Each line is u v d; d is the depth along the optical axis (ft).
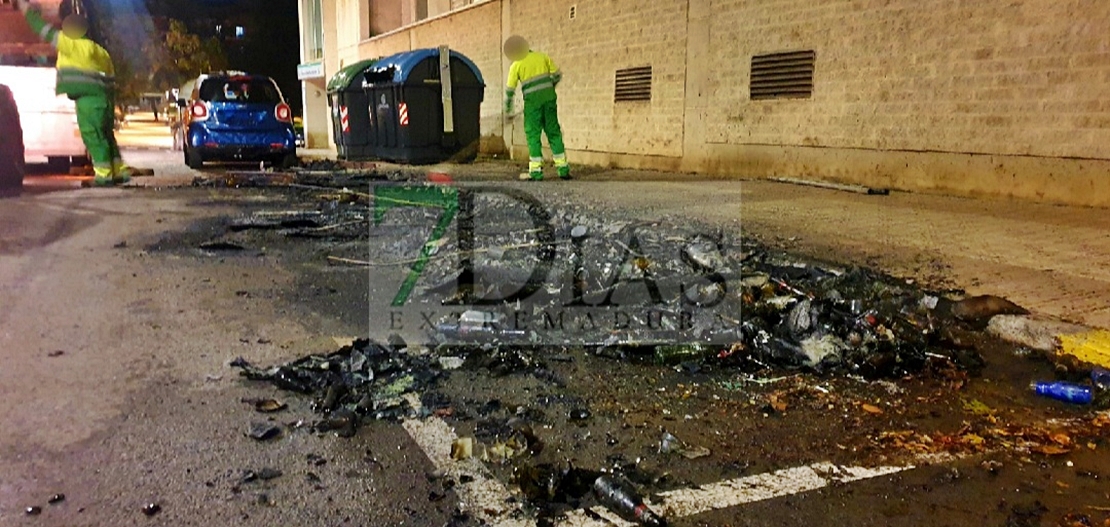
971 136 31.91
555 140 44.50
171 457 10.74
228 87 51.83
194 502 9.55
